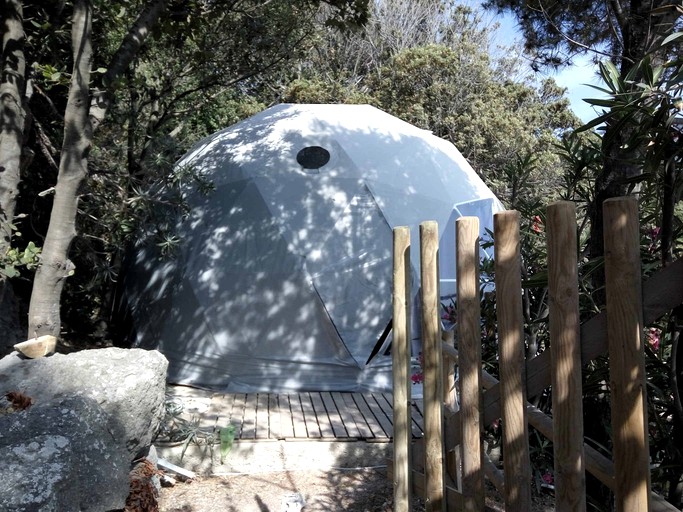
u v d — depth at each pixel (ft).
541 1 17.81
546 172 52.90
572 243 5.88
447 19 85.20
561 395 5.92
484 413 7.59
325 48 77.51
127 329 26.20
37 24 17.69
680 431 8.55
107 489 10.63
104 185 21.02
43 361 12.71
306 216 23.11
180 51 28.71
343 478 16.06
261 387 22.30
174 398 20.74
